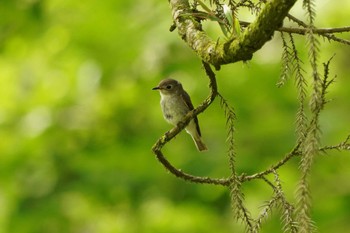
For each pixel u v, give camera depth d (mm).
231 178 5074
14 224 13719
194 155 13352
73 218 14000
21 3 16078
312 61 3818
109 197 13656
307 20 3893
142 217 13750
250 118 13555
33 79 16000
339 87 13531
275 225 12219
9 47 16531
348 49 13781
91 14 15453
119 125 15141
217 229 13398
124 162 13781
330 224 12844
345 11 14070
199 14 4625
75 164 14188
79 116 15352
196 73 14250
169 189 13531
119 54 15109
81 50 15648
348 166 13305
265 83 13523
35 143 14828
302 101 4578
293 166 13211
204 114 13703
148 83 14891
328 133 12961
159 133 14211
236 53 3951
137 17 15305
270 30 3754
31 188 14164
